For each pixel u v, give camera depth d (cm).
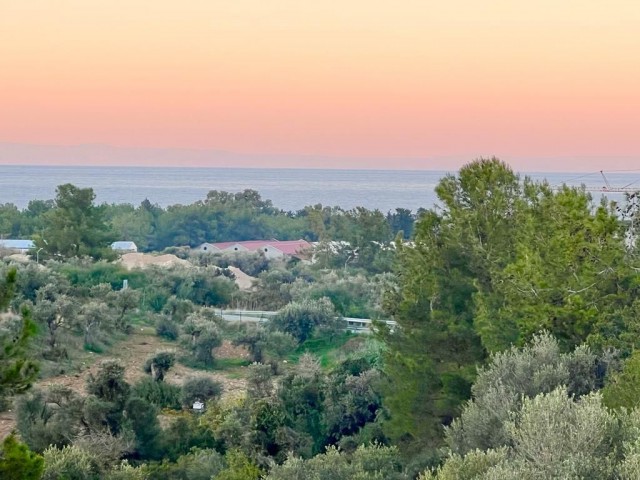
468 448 2225
